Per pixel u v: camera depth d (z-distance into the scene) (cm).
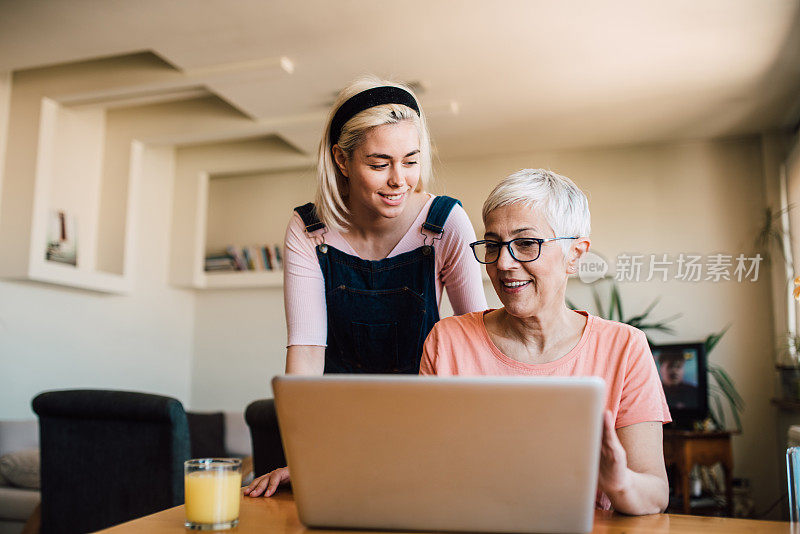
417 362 172
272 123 458
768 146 478
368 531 88
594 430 77
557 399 76
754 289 477
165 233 548
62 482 245
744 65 375
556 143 504
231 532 90
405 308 167
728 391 468
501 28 337
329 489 86
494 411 78
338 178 157
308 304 163
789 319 461
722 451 406
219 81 389
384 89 146
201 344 578
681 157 503
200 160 552
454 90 410
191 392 574
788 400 420
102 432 238
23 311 426
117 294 498
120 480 236
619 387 118
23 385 423
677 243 495
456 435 80
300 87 405
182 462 232
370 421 81
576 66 378
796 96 417
